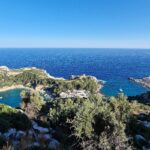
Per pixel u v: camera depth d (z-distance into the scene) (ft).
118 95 149.38
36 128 92.89
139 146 120.57
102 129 96.58
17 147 56.75
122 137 89.45
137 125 144.97
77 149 92.53
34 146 57.72
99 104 129.70
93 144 90.74
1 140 62.49
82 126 95.61
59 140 89.61
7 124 79.36
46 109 231.71
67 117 116.78
